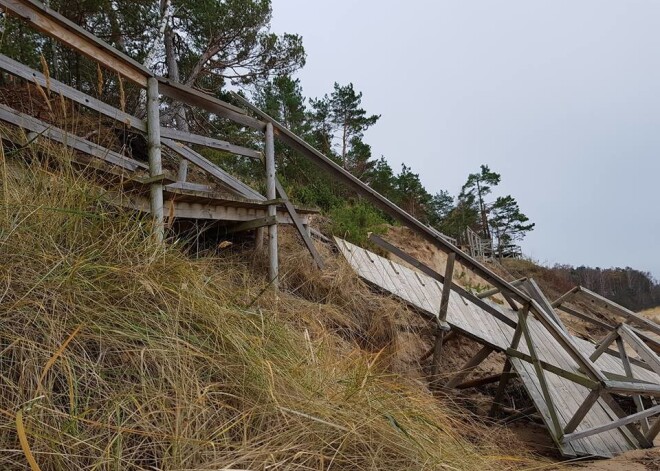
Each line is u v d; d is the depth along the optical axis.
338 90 21.25
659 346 5.04
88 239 1.89
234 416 1.50
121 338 1.54
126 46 9.70
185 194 2.72
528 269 18.78
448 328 3.85
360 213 8.12
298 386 1.74
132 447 1.23
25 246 1.63
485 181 36.31
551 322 3.47
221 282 2.47
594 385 3.07
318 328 2.80
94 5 7.95
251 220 3.52
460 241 23.67
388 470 1.53
